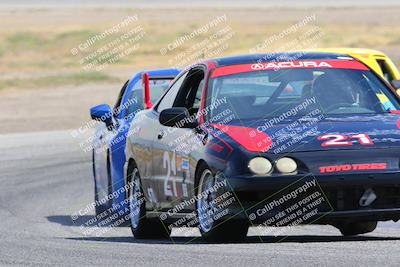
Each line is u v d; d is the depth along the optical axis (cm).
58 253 2845
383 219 2812
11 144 8438
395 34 18962
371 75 3262
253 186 2738
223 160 2822
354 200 2761
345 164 2752
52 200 5222
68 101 13150
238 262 2400
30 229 4062
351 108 3109
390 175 2750
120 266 2472
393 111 3133
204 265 2389
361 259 2348
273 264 2336
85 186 5784
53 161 7100
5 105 12988
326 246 2664
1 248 3070
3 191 5634
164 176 3269
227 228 2873
